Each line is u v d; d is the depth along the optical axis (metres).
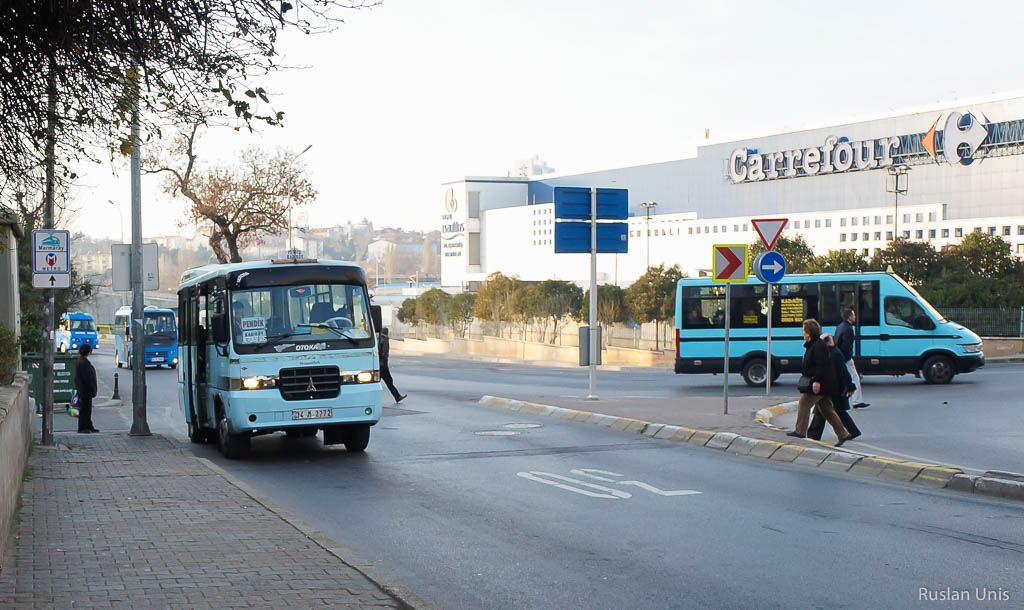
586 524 9.69
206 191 33.72
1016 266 53.28
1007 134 82.75
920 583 7.28
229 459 15.36
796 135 102.75
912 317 26.44
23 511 10.06
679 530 9.30
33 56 6.67
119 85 6.92
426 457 14.79
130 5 6.32
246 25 6.59
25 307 30.03
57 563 7.66
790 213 102.31
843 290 26.91
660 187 122.19
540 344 68.12
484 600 7.07
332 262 15.74
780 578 7.48
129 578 7.18
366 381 15.25
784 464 13.38
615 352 59.38
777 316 27.38
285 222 34.84
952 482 11.36
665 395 25.02
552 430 17.69
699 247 106.44
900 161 91.44
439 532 9.47
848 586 7.23
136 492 11.38
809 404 14.73
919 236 84.38
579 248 22.00
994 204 84.06
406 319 99.19
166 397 32.97
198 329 17.28
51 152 7.43
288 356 14.91
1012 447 14.49
